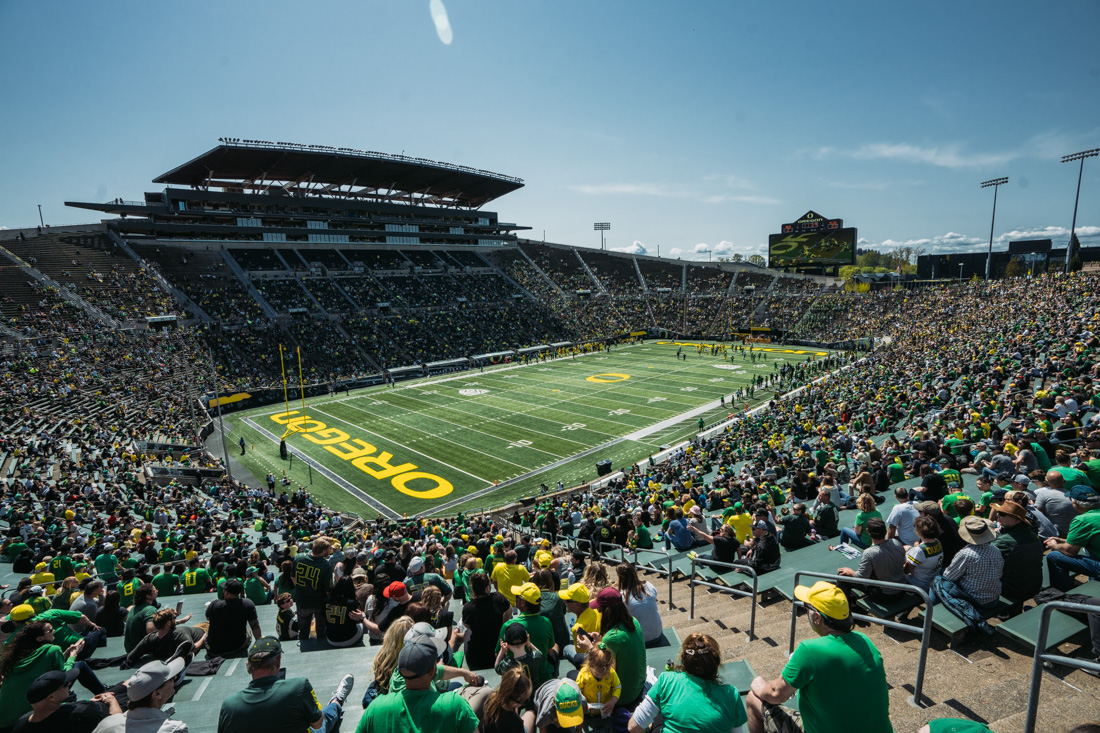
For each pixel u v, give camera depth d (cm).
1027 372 2164
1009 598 594
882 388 3183
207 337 5584
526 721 432
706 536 1197
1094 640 510
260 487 3192
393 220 8656
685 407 4634
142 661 644
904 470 1423
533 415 4528
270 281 6925
